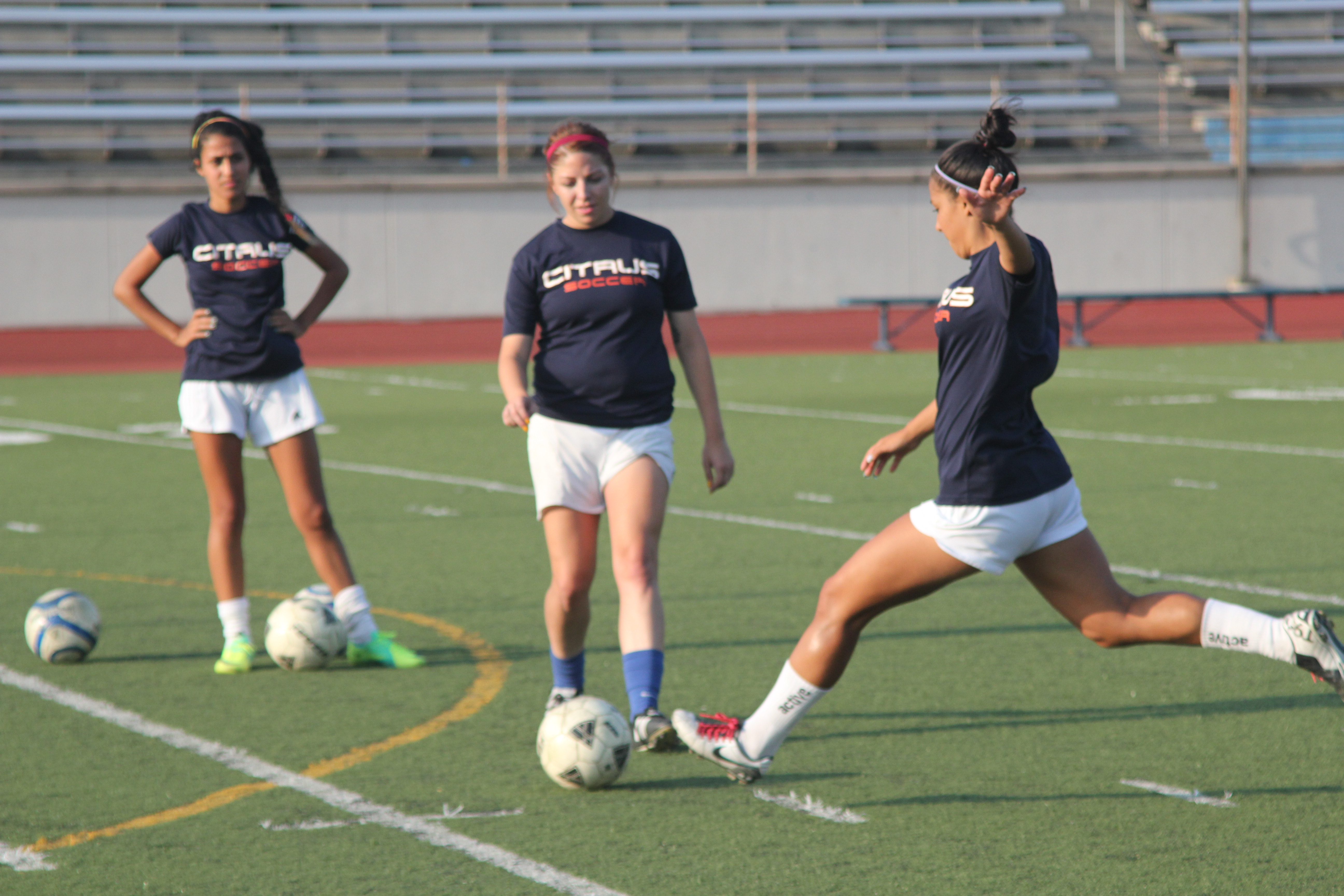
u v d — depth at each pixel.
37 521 35.09
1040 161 124.62
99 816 15.39
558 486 17.39
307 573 28.91
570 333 17.33
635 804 15.70
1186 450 44.72
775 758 17.31
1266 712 18.88
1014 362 13.61
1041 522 14.08
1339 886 13.15
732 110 126.44
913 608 25.38
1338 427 49.59
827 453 45.75
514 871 13.75
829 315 117.69
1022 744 17.69
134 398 66.25
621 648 18.69
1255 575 27.31
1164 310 115.69
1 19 122.81
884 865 13.82
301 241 21.89
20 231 110.19
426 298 116.56
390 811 15.50
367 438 50.72
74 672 21.69
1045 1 139.88
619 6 137.00
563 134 17.45
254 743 18.02
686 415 57.19
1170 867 13.66
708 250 119.50
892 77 132.12
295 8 131.38
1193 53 132.88
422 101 126.81
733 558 29.95
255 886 13.44
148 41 126.25
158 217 112.19
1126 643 14.52
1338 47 133.00
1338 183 123.06
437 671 21.58
